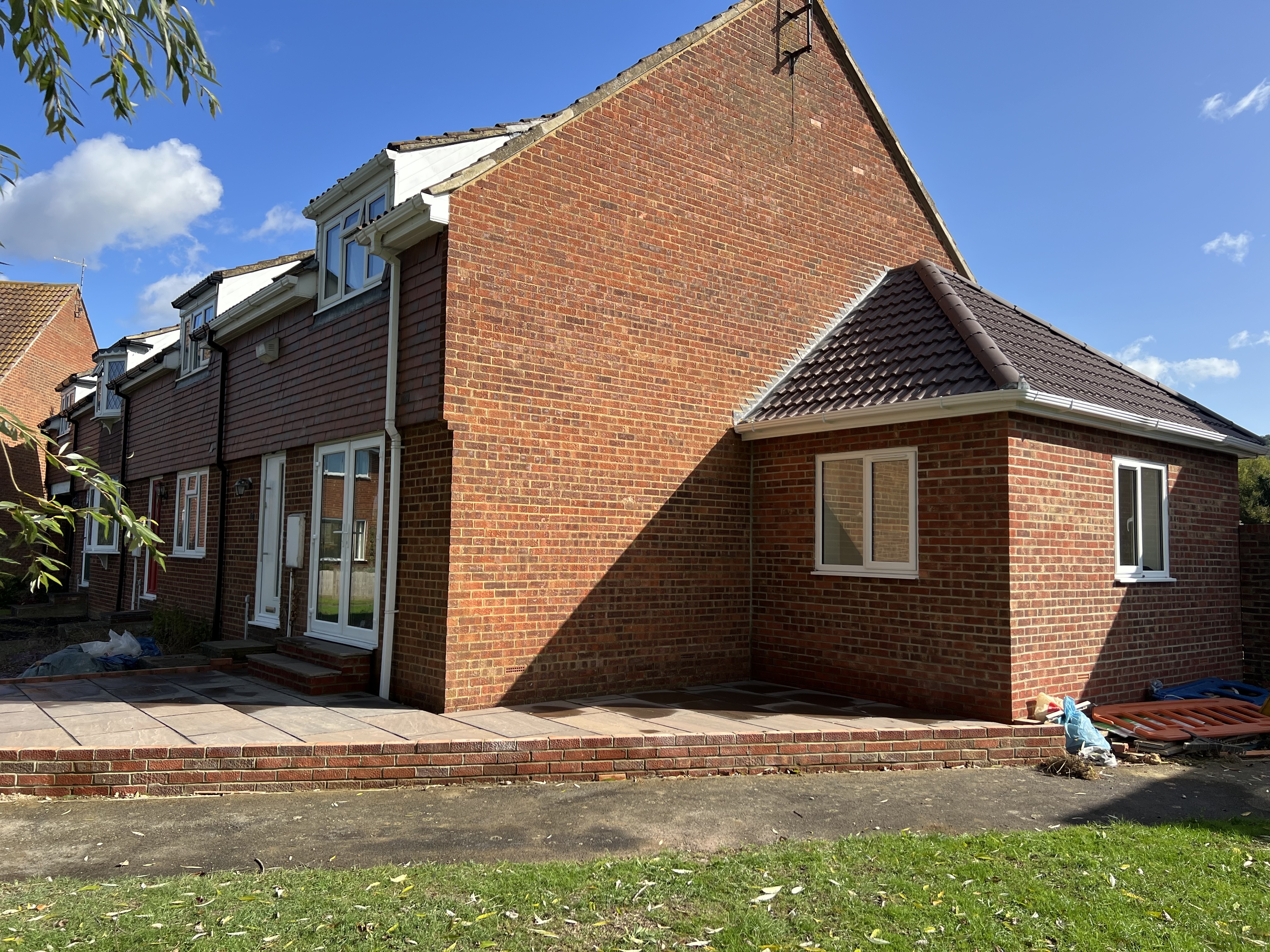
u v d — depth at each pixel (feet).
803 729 26.50
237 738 24.49
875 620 32.96
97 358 70.54
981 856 18.21
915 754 26.43
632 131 34.88
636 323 34.55
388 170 34.65
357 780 23.43
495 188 30.86
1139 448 35.32
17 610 75.77
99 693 31.86
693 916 15.10
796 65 41.47
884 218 44.78
